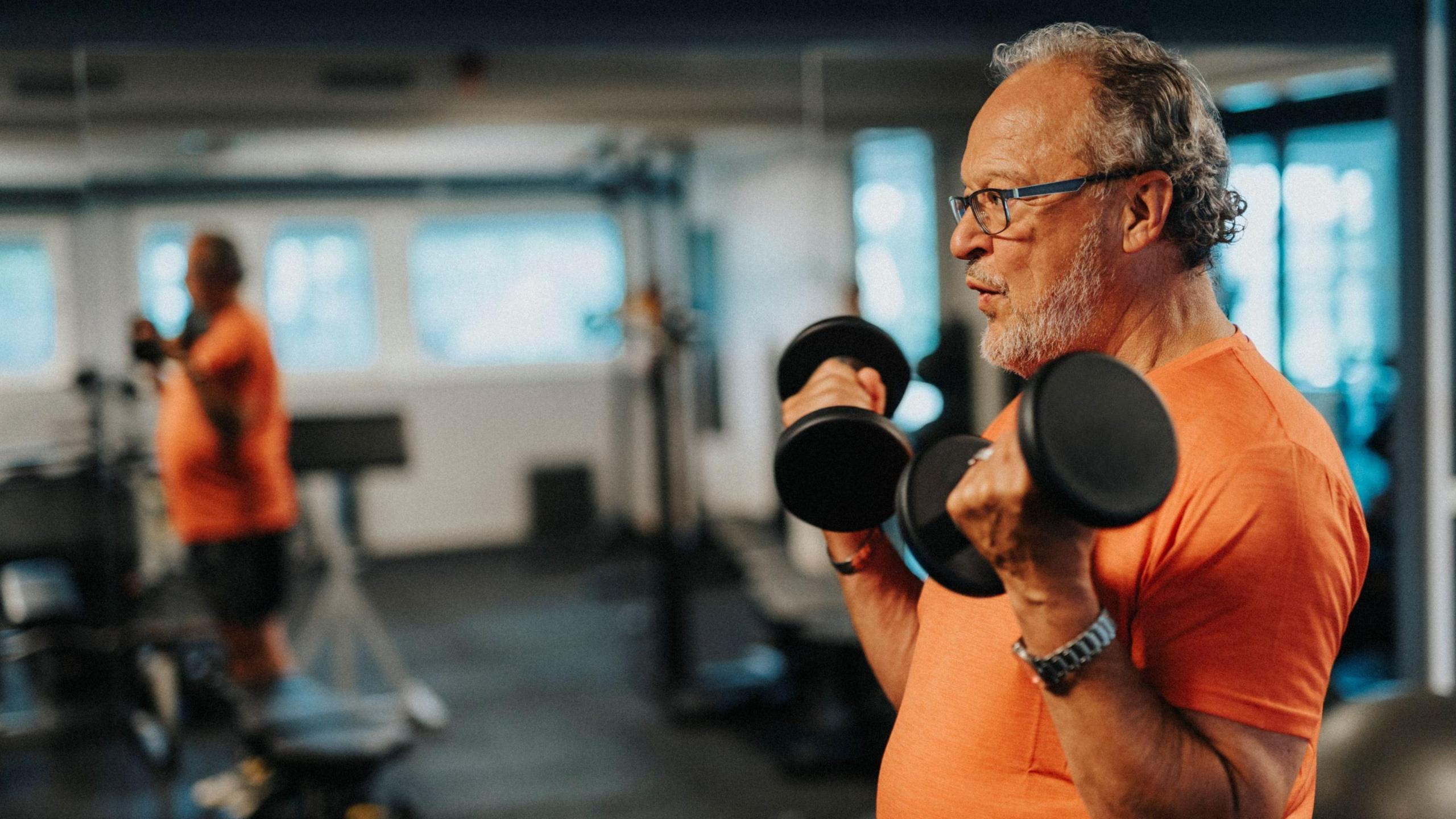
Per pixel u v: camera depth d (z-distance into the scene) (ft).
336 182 17.21
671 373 13.85
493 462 21.18
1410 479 10.44
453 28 8.85
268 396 10.50
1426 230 10.25
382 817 10.18
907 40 9.79
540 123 12.56
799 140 12.20
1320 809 5.78
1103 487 2.05
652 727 12.80
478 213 18.56
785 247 12.64
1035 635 2.31
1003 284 2.87
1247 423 2.57
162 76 10.91
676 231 13.99
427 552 20.94
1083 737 2.32
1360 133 10.37
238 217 15.78
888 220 11.41
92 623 9.81
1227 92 10.10
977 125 2.91
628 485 21.49
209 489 10.14
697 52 9.46
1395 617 10.65
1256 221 10.34
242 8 8.51
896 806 3.18
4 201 9.18
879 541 3.68
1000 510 2.20
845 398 3.60
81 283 9.57
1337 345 10.68
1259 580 2.44
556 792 11.07
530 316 20.16
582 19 9.11
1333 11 10.11
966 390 11.21
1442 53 10.23
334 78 11.78
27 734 9.62
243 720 9.92
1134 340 2.83
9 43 8.21
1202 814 2.32
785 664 13.07
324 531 16.05
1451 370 10.33
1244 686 2.42
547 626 16.94
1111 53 2.80
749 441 13.56
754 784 11.07
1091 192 2.73
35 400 9.55
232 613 10.34
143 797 9.84
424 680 14.56
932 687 3.11
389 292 18.67
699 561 13.78
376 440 14.10
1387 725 5.90
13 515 9.53
